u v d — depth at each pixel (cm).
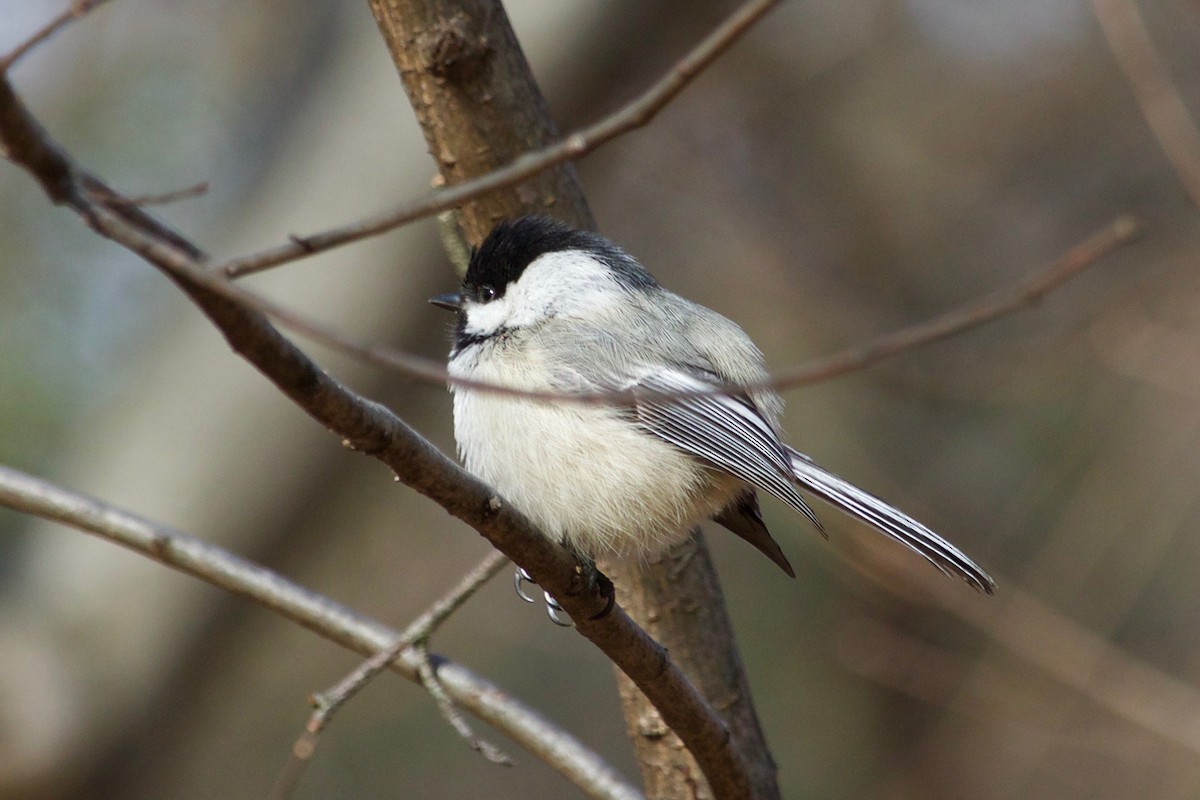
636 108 343
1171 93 805
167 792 1110
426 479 434
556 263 644
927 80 1484
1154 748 1172
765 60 1419
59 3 1177
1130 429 1309
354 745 1234
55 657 1012
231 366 1016
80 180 316
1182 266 1158
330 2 1098
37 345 1079
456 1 591
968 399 1262
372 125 987
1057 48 1475
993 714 1206
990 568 1273
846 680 1326
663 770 629
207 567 607
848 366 358
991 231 1456
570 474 602
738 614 1337
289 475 1019
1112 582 1281
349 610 607
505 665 1277
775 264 1412
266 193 1021
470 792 1241
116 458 1024
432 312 987
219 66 1219
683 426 613
